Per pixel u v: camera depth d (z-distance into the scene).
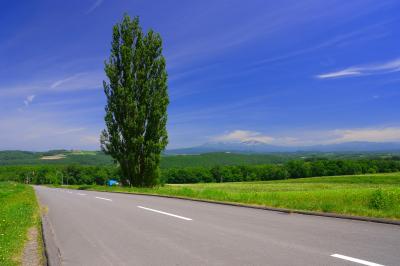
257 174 117.38
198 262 6.52
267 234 8.72
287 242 7.79
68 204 19.00
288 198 17.61
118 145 34.91
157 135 34.72
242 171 118.31
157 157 34.66
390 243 7.50
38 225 11.51
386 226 9.50
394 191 15.79
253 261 6.43
